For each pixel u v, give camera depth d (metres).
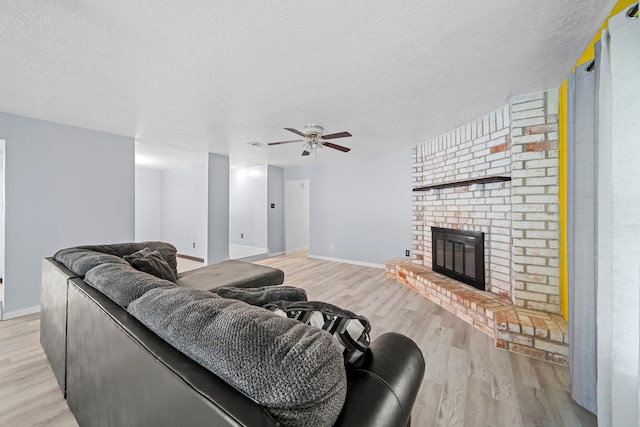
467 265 3.17
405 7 1.36
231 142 4.07
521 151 2.40
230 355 0.60
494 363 1.94
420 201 4.39
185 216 6.11
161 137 3.79
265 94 2.38
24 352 2.09
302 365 0.56
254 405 0.53
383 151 4.82
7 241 2.81
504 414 1.47
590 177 1.46
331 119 3.04
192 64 1.88
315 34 1.56
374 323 2.61
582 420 1.42
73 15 1.38
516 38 1.62
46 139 3.05
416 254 4.44
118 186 3.64
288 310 0.94
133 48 1.68
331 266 5.23
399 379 0.82
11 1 1.28
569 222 1.65
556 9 1.38
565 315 2.19
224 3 1.31
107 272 1.27
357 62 1.87
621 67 1.07
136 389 0.78
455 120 3.11
